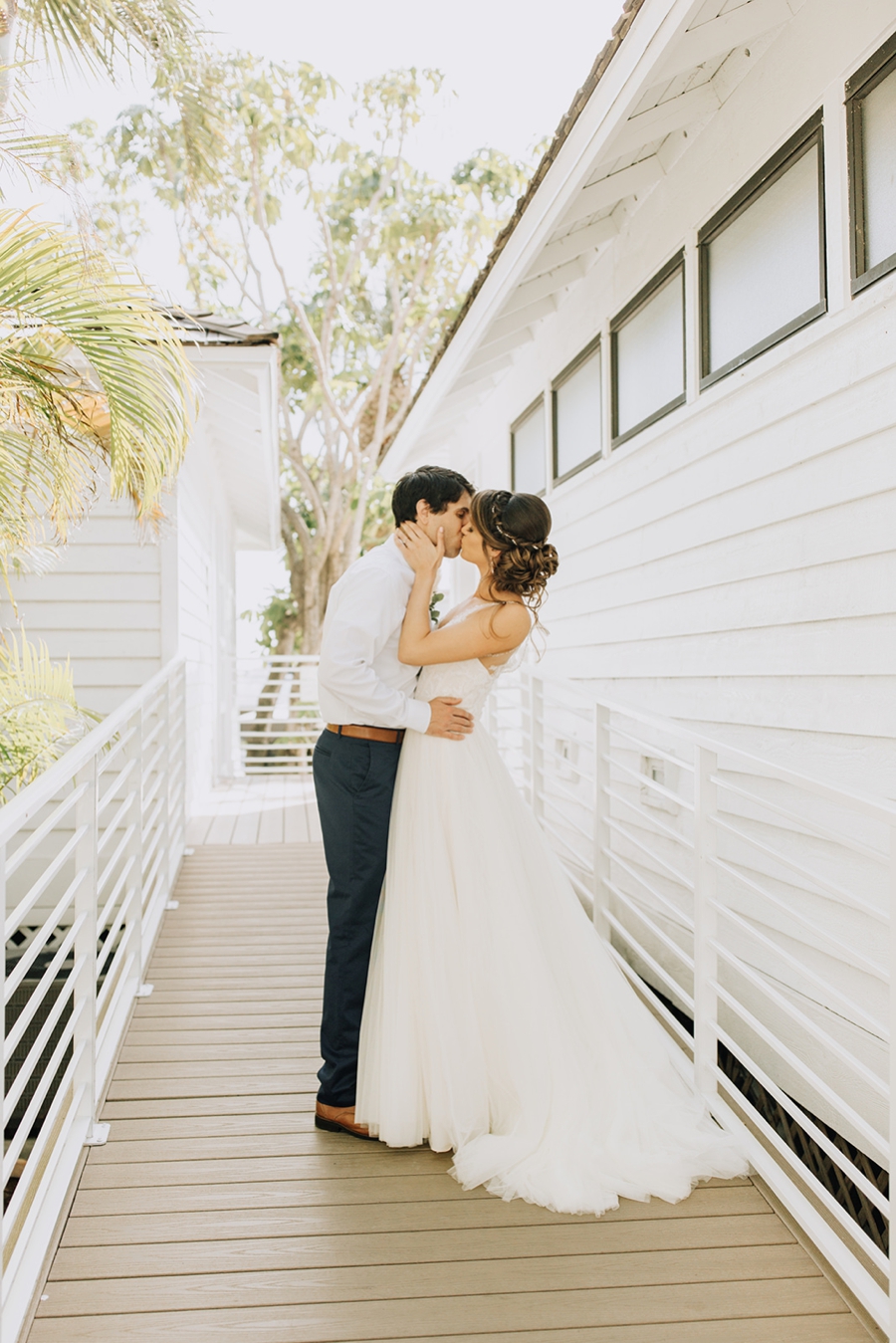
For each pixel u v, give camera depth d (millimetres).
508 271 5051
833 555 3109
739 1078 4059
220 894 5297
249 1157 2625
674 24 3012
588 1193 2369
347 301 18594
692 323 4199
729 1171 2520
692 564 4215
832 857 3094
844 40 3023
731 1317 2010
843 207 3012
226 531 12352
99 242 3062
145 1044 3363
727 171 3865
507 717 8109
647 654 4789
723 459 3900
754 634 3648
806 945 3250
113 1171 2551
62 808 2406
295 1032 3471
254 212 16016
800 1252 2217
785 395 3395
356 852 2682
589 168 3922
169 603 5629
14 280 2992
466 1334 1952
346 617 2553
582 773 4246
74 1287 2082
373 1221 2328
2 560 3814
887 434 2830
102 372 3164
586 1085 2604
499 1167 2469
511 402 7902
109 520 5602
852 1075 3000
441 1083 2596
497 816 2705
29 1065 2205
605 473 5426
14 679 4191
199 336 5504
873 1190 2006
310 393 18625
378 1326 1971
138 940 3852
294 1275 2125
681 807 4398
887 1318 1938
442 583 12000
